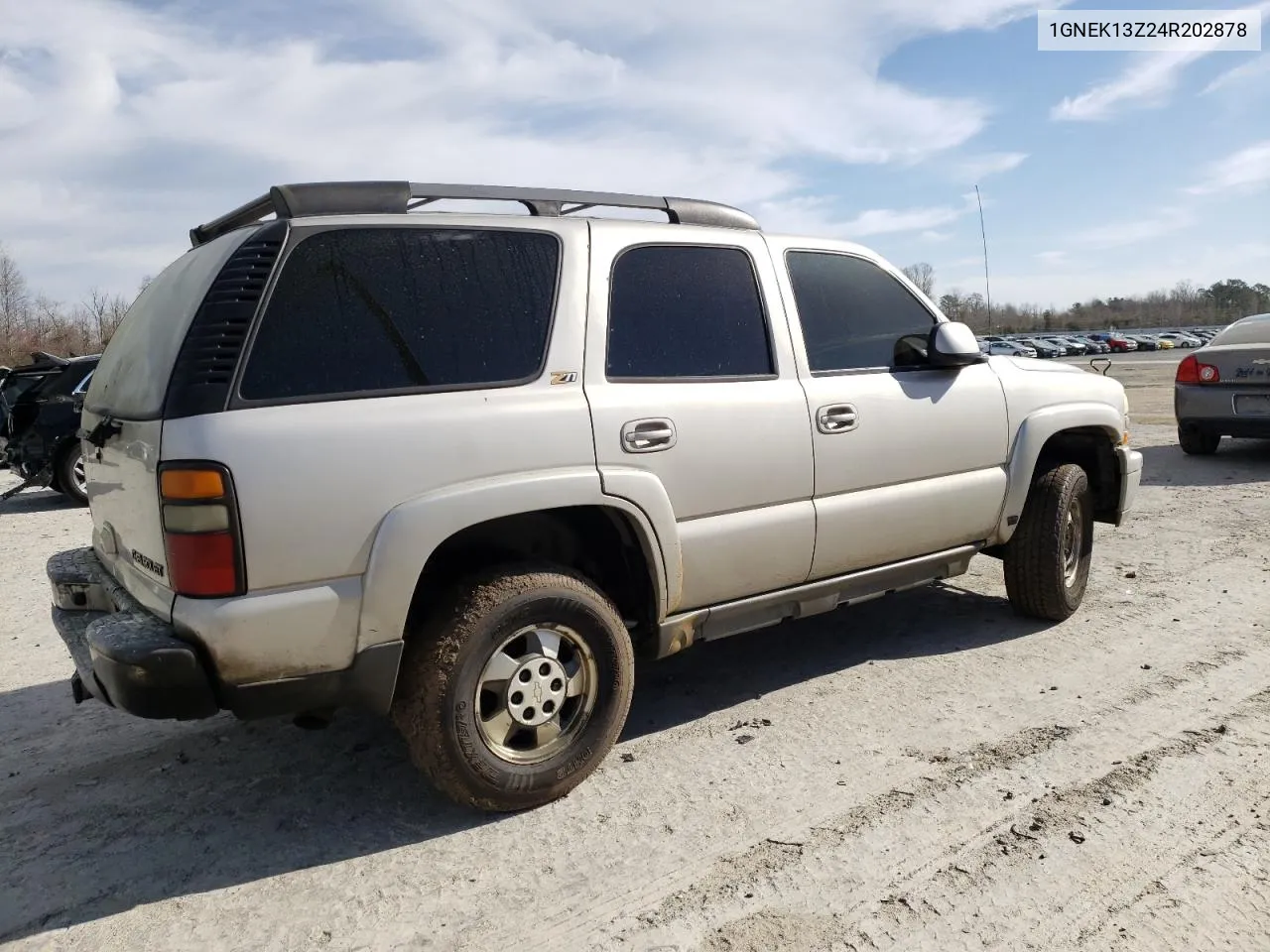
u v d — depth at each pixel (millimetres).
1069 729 3523
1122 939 2338
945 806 2996
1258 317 9867
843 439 3756
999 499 4375
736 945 2371
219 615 2508
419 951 2389
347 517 2650
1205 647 4340
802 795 3104
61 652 4930
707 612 3490
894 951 2326
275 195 2842
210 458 2486
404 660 2922
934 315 4332
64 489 10641
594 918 2500
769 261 3748
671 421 3266
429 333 2877
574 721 3143
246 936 2469
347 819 3061
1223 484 8414
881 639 4648
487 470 2865
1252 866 2617
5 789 3352
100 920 2557
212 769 3463
